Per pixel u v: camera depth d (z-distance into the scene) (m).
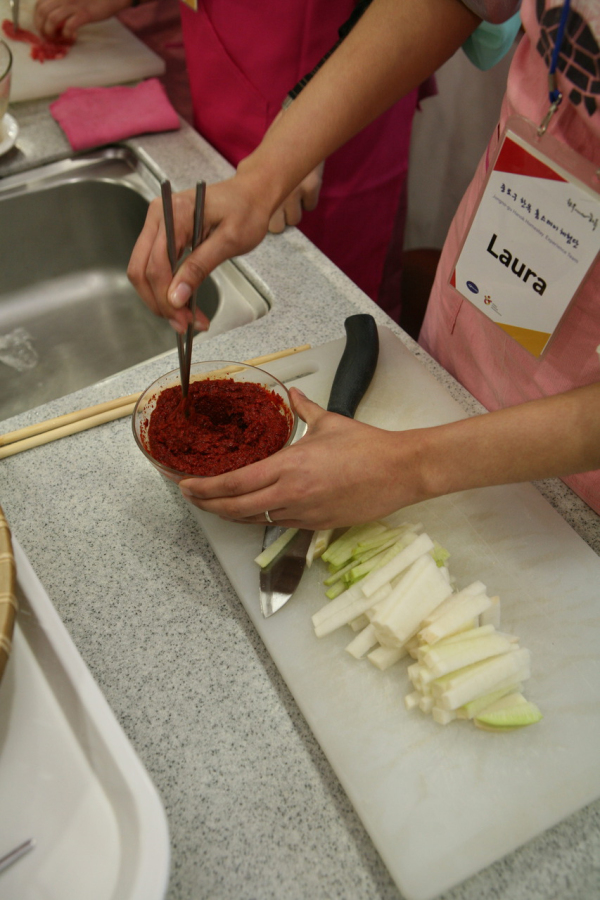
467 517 0.72
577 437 0.54
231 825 0.52
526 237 0.70
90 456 0.76
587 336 0.69
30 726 0.50
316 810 0.53
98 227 1.24
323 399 0.81
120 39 1.42
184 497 0.68
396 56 0.77
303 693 0.59
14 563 0.47
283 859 0.51
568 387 0.75
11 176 1.16
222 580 0.67
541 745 0.56
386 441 0.58
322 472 0.58
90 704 0.50
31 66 1.31
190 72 1.30
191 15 1.19
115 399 0.81
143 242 0.73
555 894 0.50
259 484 0.58
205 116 1.33
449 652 0.56
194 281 0.70
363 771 0.54
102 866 0.45
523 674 0.58
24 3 1.46
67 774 0.48
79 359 1.17
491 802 0.53
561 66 0.59
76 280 1.27
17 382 1.13
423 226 2.20
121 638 0.62
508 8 0.73
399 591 0.60
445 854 0.50
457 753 0.56
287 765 0.55
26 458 0.76
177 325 0.67
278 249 1.05
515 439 0.56
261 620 0.63
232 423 0.70
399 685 0.60
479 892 0.50
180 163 1.20
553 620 0.64
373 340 0.83
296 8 1.08
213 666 0.61
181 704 0.58
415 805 0.53
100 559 0.68
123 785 0.47
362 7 0.90
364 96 0.79
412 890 0.48
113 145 1.25
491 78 1.72
